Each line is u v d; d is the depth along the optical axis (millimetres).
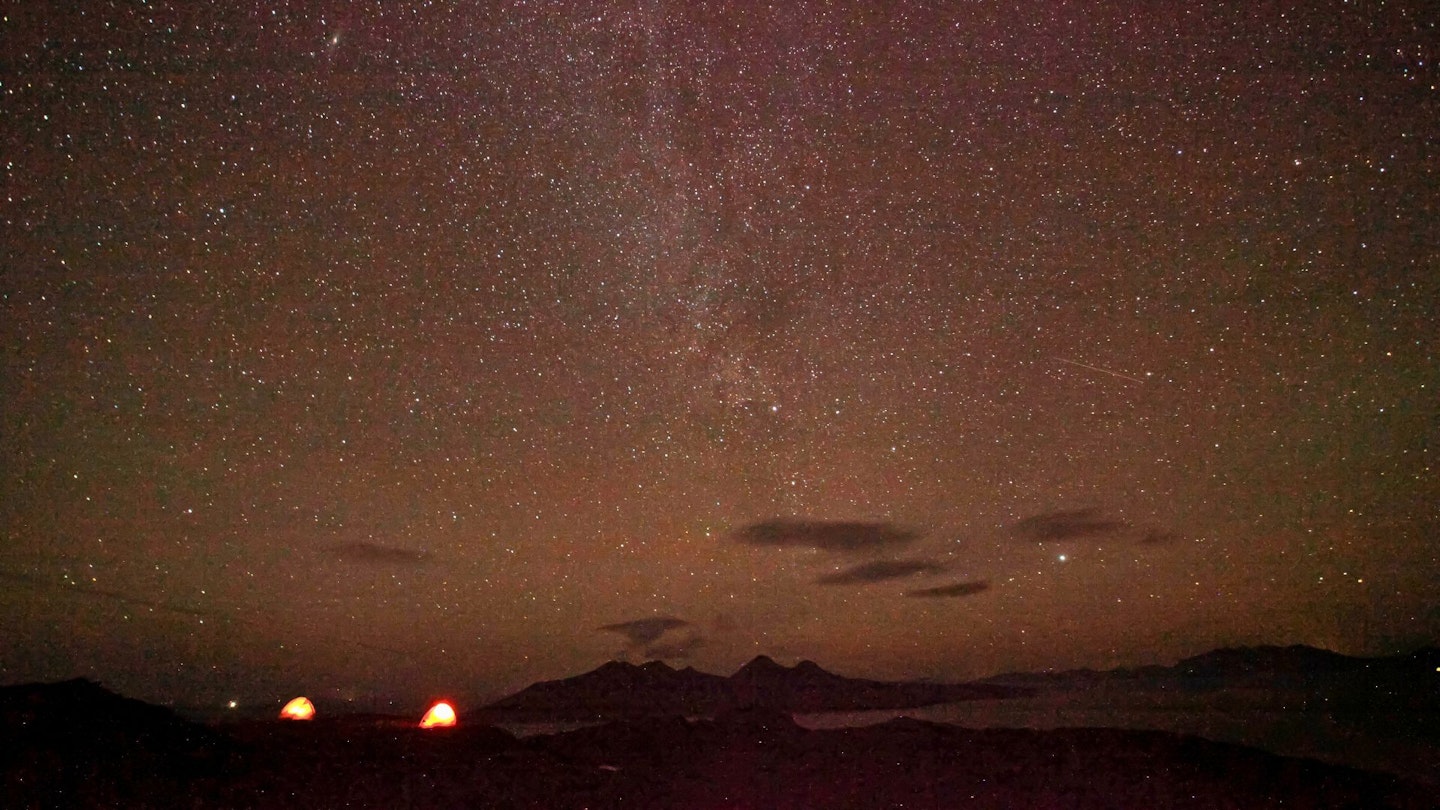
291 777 7125
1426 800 6727
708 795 6945
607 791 7078
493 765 7828
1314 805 6598
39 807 5973
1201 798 6719
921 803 6672
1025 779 7355
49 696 7949
